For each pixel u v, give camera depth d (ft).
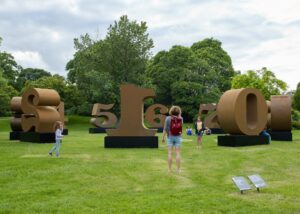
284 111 73.15
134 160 41.75
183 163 40.06
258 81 158.30
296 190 26.94
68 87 170.81
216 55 195.83
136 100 56.59
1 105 148.87
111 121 112.47
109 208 22.03
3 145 60.85
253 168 37.32
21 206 22.89
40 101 67.00
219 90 181.16
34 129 71.26
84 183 29.58
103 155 46.34
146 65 161.27
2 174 32.89
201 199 24.03
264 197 24.70
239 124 59.77
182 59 173.78
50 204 23.13
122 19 155.43
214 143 66.39
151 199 24.11
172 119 34.09
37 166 36.96
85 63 162.71
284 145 61.36
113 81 155.33
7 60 215.51
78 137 83.97
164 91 175.94
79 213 21.16
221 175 33.22
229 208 21.85
